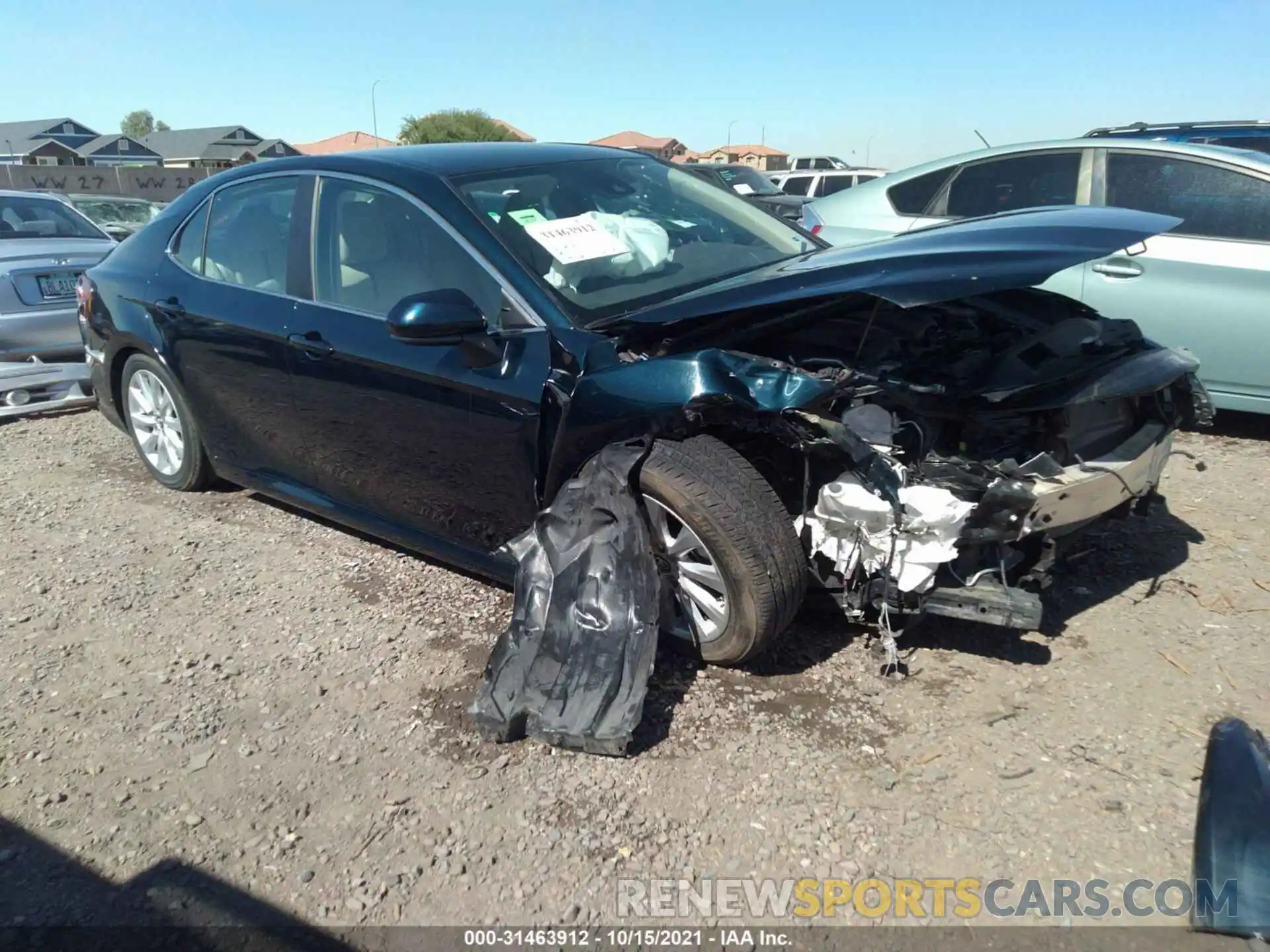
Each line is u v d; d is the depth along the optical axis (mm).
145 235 4816
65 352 6539
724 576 2924
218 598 3926
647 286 3412
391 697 3172
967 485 2895
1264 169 4949
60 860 2557
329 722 3064
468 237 3332
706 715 2957
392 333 3021
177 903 2396
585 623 2963
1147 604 3514
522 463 3197
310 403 3834
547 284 3227
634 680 2828
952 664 3172
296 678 3314
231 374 4172
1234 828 2080
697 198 4191
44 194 7578
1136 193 5363
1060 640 3297
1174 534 4066
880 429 3090
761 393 2797
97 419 6617
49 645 3633
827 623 3412
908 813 2545
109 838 2629
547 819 2592
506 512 3361
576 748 2801
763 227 4176
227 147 69875
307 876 2453
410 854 2506
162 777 2859
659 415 2832
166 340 4473
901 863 2395
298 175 3986
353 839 2566
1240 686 3018
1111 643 3270
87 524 4738
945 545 2822
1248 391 5031
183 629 3695
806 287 2967
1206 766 2262
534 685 2926
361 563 4180
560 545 3049
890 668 3111
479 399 3223
